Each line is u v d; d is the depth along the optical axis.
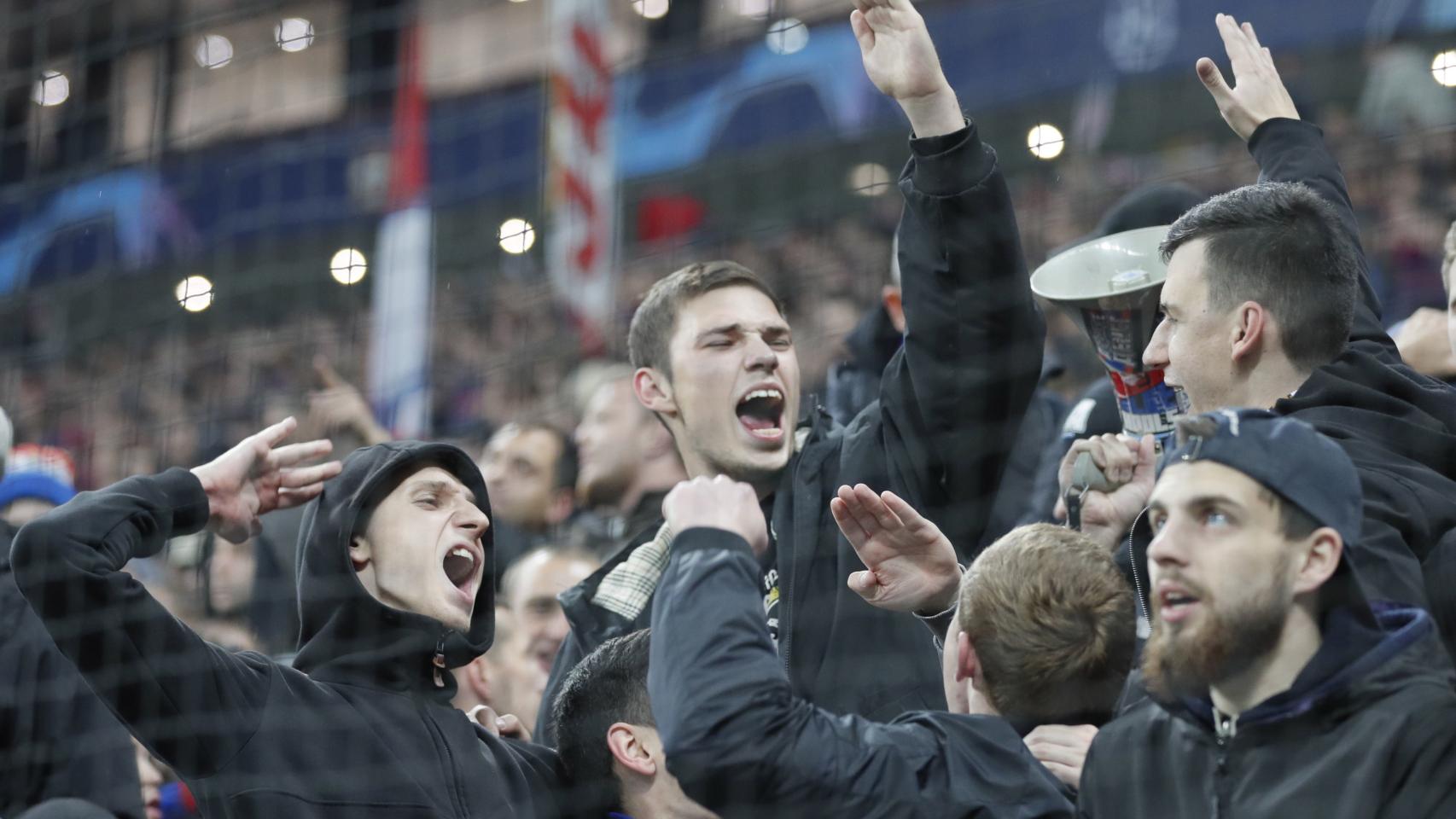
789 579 7.25
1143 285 7.21
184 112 21.52
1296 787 4.81
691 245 21.86
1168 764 5.16
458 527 6.80
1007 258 6.90
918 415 7.16
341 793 6.21
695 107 22.06
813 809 5.40
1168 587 4.95
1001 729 5.68
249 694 6.27
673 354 7.63
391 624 6.63
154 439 20.55
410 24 22.06
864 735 5.54
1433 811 4.66
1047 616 5.75
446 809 6.34
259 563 11.08
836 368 10.42
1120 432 8.31
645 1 22.98
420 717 6.57
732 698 5.33
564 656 7.79
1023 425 8.87
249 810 6.10
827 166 21.69
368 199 21.66
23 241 20.30
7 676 7.43
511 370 20.11
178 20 21.25
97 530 6.30
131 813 7.53
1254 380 6.27
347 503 6.71
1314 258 6.25
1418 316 8.36
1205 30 18.19
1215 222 6.39
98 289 20.73
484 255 21.31
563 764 6.86
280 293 21.62
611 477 10.78
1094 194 20.09
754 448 7.49
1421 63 18.50
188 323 21.33
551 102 19.28
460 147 21.59
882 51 6.96
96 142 20.27
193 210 21.53
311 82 22.12
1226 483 4.92
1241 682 4.95
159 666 6.15
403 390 19.80
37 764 7.43
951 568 6.44
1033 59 19.33
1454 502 5.83
